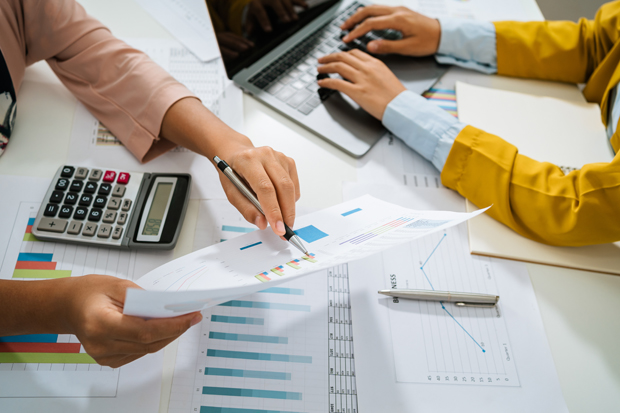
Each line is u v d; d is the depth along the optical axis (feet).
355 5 3.07
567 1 5.18
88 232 1.81
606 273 1.98
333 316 1.77
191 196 2.05
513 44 2.71
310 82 2.59
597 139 2.45
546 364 1.72
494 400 1.62
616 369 1.73
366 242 1.51
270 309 1.77
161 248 1.83
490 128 2.45
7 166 2.02
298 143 2.34
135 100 2.17
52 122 2.23
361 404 1.58
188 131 2.06
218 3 2.36
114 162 2.13
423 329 1.77
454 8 3.17
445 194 2.23
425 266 1.95
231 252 1.61
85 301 1.38
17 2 2.12
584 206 1.90
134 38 2.69
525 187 2.02
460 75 2.79
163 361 1.60
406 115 2.30
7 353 1.56
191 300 1.15
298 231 1.69
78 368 1.55
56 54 2.28
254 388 1.58
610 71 2.57
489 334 1.78
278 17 2.70
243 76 2.57
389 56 2.82
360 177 2.24
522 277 1.95
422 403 1.60
